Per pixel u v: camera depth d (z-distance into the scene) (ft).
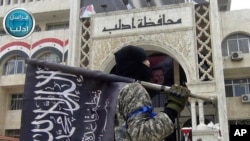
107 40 67.92
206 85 59.16
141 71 8.04
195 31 63.62
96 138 7.56
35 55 78.79
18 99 85.05
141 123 6.20
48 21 91.20
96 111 7.79
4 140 47.09
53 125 8.00
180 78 71.72
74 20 70.54
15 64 82.33
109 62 66.59
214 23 62.85
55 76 8.38
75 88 8.20
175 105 6.73
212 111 68.80
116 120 7.25
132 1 69.72
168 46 63.87
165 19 65.82
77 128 7.86
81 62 68.44
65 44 76.89
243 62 69.36
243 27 71.05
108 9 70.54
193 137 35.17
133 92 6.82
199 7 65.92
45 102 8.18
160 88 7.42
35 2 89.40
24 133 7.89
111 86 7.84
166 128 6.24
